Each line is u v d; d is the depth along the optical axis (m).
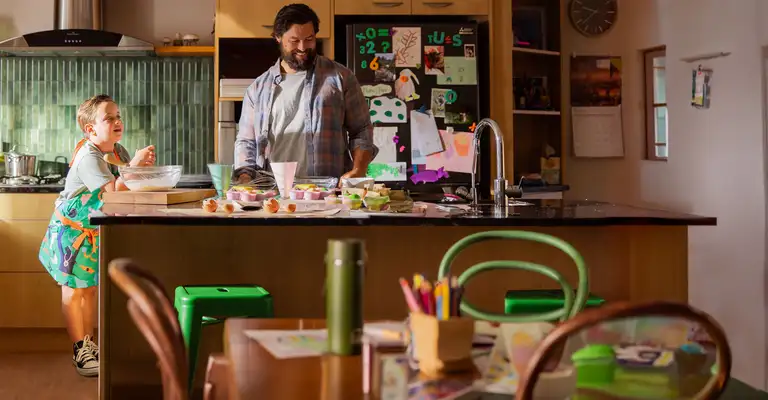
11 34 5.43
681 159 5.23
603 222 2.56
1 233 4.90
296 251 2.79
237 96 5.11
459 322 1.33
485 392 1.24
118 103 5.56
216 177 3.16
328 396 1.21
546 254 2.82
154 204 2.96
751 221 4.72
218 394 1.37
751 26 4.68
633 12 5.60
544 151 5.62
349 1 5.11
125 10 5.52
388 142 5.07
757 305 4.70
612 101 5.71
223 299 2.39
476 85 5.12
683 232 2.79
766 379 4.64
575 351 1.42
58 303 4.93
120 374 2.72
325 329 1.58
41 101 5.53
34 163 5.30
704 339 1.45
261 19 5.11
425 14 5.15
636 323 1.50
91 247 4.05
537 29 5.59
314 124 3.91
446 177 5.11
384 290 2.78
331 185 3.24
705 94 5.02
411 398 1.21
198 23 5.57
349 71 4.03
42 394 3.86
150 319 1.22
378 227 2.78
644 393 1.22
